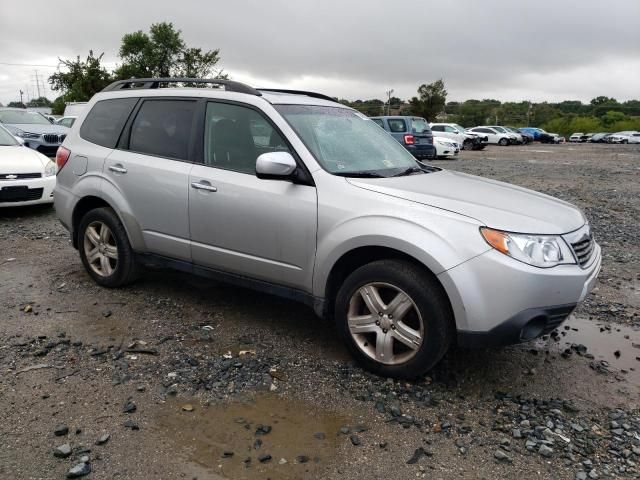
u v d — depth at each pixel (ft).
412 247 10.82
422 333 11.11
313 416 10.36
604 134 200.34
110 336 13.55
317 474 8.76
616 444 9.74
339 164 12.86
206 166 14.05
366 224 11.39
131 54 138.41
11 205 27.07
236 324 14.49
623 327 15.24
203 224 13.94
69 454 9.04
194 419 10.15
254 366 12.20
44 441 9.37
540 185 45.03
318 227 12.07
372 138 14.96
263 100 13.57
